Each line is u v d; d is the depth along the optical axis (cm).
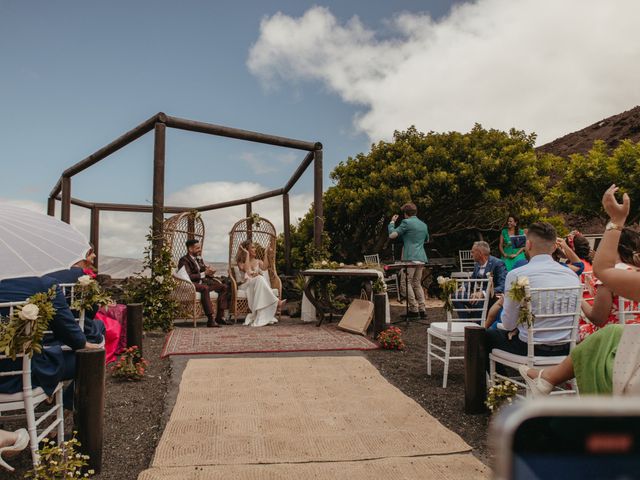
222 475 280
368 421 371
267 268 930
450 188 1299
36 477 250
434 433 346
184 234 918
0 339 254
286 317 958
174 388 454
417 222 877
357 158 1495
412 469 291
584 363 232
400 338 657
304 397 429
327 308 828
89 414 288
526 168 1359
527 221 1408
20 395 270
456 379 503
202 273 855
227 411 390
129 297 781
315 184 1037
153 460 299
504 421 57
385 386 462
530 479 54
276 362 546
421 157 1372
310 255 1034
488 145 1406
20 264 259
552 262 364
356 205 1350
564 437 56
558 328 352
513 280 361
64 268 272
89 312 377
